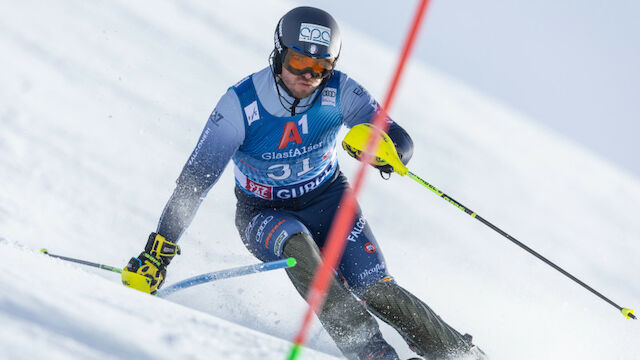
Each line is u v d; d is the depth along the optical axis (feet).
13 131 69.67
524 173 202.08
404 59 39.78
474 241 92.58
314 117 39.78
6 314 15.28
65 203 54.49
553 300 68.13
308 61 36.65
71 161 66.39
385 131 40.60
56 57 118.73
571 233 124.26
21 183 55.57
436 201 114.42
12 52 110.11
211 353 18.39
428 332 34.22
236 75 180.96
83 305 18.44
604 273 93.91
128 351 16.15
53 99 90.17
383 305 35.76
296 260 36.73
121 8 213.46
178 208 38.96
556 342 51.55
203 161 38.55
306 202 42.73
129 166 73.05
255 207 42.96
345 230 40.60
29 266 20.93
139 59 152.46
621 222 167.84
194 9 301.02
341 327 34.09
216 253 54.34
